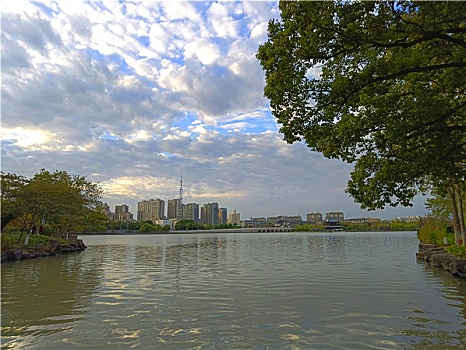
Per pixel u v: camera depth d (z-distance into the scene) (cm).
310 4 882
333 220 17562
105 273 1972
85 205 4591
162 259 2925
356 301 1176
